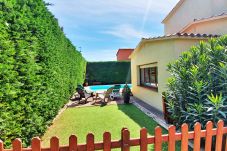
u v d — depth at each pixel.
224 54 4.67
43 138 5.75
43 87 5.71
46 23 6.24
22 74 4.36
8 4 3.73
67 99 11.30
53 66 7.14
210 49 5.07
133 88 14.80
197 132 3.10
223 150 3.55
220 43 5.14
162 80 8.91
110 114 8.66
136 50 12.95
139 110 9.38
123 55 34.69
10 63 3.76
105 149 2.75
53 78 7.12
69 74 11.80
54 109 7.40
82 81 21.20
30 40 4.84
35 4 5.45
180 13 16.61
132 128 6.47
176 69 5.54
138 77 13.41
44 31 5.99
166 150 4.42
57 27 8.03
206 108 4.32
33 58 4.96
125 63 25.75
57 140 2.57
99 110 9.66
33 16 5.30
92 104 11.44
